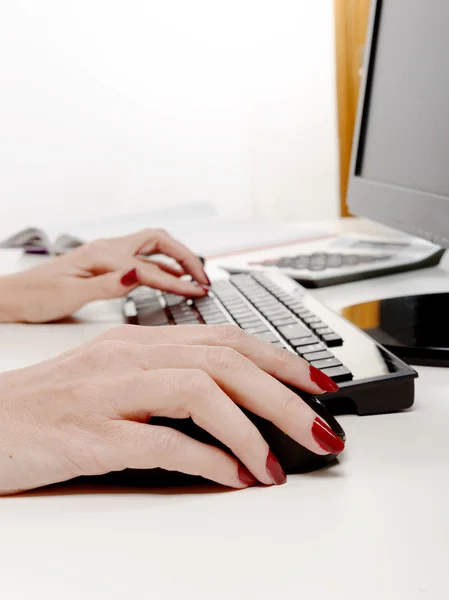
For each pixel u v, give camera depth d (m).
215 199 1.94
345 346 0.42
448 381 0.43
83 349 0.38
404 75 0.65
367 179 0.74
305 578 0.22
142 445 0.30
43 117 1.83
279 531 0.26
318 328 0.46
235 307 0.54
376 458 0.32
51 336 0.58
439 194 0.56
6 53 1.77
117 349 0.35
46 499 0.31
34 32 1.76
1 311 0.64
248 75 1.85
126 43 1.81
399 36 0.66
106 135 1.87
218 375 0.32
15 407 0.33
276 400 0.31
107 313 0.67
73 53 1.79
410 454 0.32
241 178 1.93
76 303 0.62
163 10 1.80
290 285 0.61
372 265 0.74
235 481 0.30
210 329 0.36
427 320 0.51
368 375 0.38
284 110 1.86
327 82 1.82
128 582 0.23
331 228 1.10
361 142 0.77
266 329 0.47
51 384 0.34
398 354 0.46
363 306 0.56
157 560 0.24
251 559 0.24
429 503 0.27
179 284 0.62
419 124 0.61
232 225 1.19
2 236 1.88
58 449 0.31
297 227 1.13
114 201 1.91
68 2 1.76
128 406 0.32
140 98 1.85
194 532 0.26
